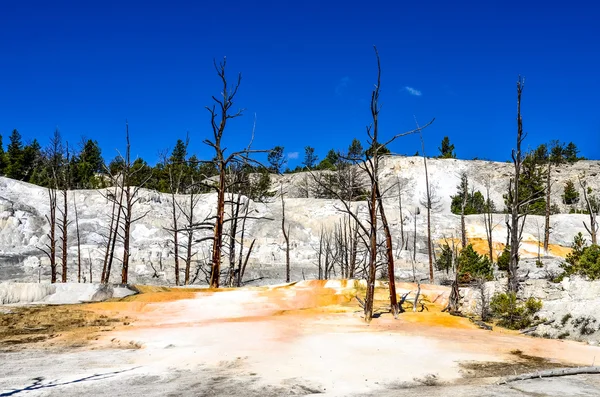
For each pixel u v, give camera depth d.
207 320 18.08
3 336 14.66
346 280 25.39
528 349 13.69
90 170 76.81
